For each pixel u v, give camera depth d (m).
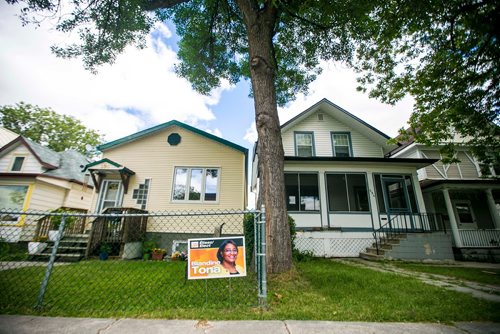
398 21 6.59
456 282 4.67
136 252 8.31
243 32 8.81
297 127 13.58
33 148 11.93
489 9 5.61
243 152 10.36
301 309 2.68
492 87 6.48
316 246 9.67
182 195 9.83
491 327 2.27
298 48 8.67
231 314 2.51
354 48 8.02
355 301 3.03
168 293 3.40
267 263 3.94
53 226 8.30
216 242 2.86
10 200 10.34
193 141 10.52
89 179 13.51
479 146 7.84
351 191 11.27
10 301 2.92
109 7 6.51
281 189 4.40
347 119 13.39
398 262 8.02
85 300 3.06
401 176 10.98
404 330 2.17
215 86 9.93
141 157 10.29
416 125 8.57
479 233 11.13
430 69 7.41
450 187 11.25
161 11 7.93
